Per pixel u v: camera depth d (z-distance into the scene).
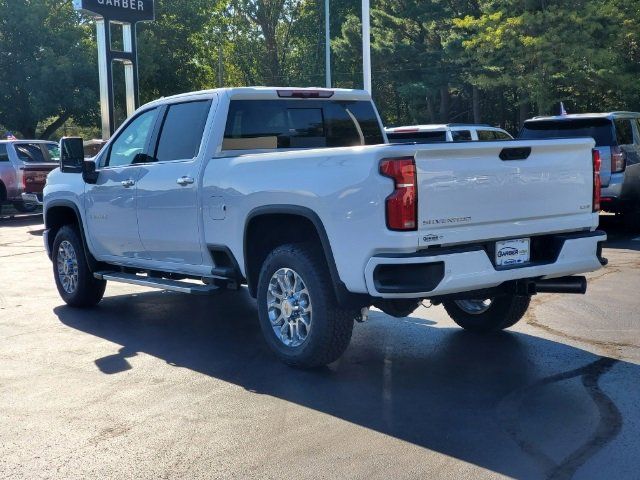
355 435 4.62
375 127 7.64
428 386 5.53
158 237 7.16
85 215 8.09
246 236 6.18
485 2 33.28
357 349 6.57
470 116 42.75
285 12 56.16
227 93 6.71
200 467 4.21
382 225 5.10
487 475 4.02
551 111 33.59
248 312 8.21
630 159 13.51
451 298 5.75
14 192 19.44
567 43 28.61
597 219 6.12
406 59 37.56
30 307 8.60
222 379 5.80
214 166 6.48
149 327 7.56
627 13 29.83
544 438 4.51
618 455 4.25
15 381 5.82
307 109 7.18
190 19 37.62
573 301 8.25
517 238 5.65
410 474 4.05
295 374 5.89
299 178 5.64
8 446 4.56
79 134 55.09
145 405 5.24
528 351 6.38
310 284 5.71
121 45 35.34
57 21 33.72
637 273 9.85
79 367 6.18
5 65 32.59
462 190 5.26
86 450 4.48
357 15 49.59
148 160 7.35
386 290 5.12
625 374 5.70
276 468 4.17
